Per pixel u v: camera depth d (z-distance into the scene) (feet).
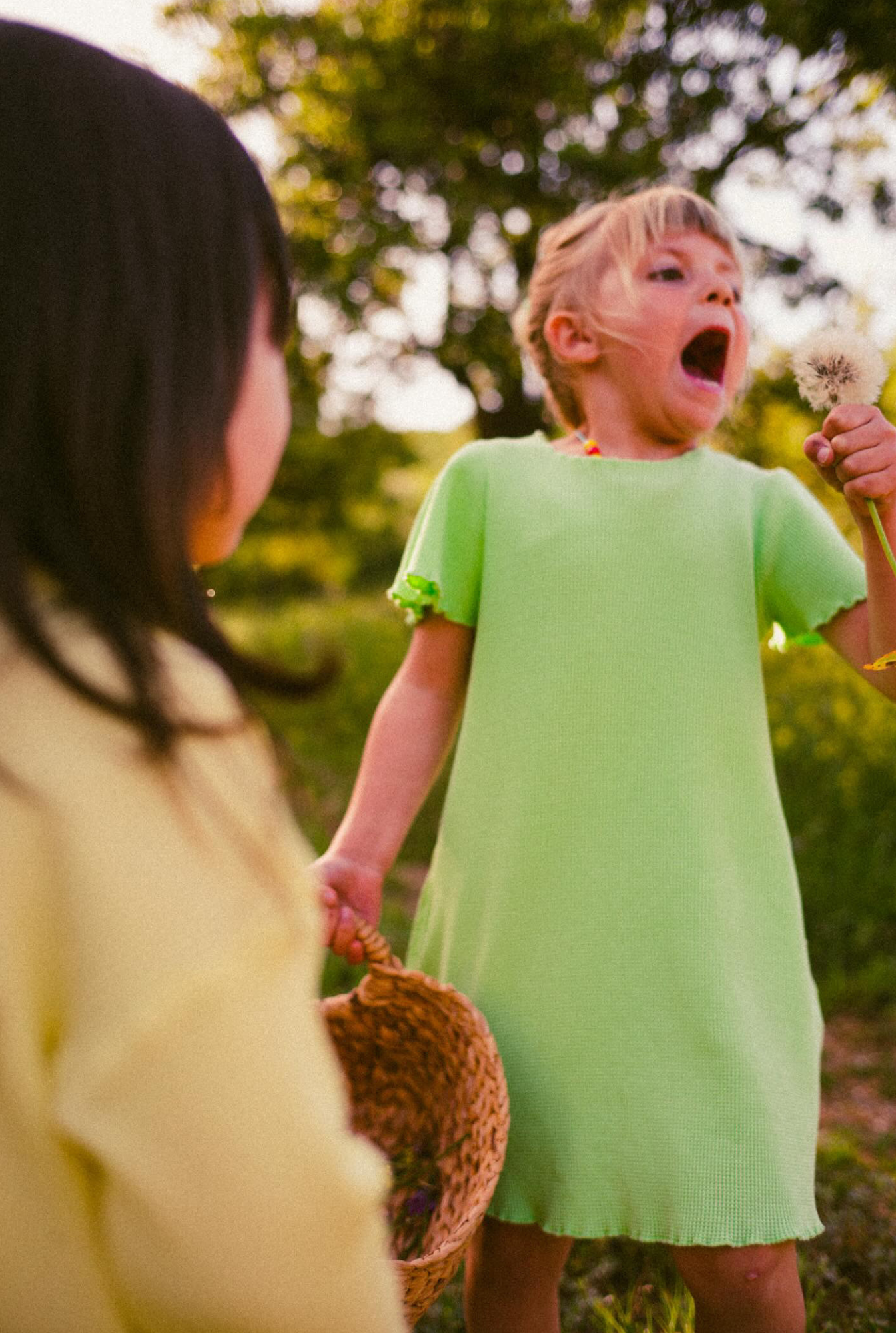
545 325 5.49
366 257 25.62
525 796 4.78
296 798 2.37
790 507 5.11
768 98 14.10
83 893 1.86
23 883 1.89
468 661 5.41
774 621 5.27
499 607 5.05
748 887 4.68
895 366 13.69
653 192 5.40
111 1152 1.78
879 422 4.22
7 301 2.06
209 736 2.05
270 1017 1.92
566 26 24.35
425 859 14.51
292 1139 1.89
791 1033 4.63
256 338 2.50
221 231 2.30
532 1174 4.54
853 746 15.39
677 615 4.81
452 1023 4.68
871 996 10.76
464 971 4.88
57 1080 1.82
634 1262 6.38
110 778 1.92
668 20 14.44
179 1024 1.81
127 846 1.88
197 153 2.30
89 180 2.14
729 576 4.94
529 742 4.81
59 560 2.08
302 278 26.13
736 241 5.37
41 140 2.12
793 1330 4.42
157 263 2.18
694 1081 4.41
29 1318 1.95
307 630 27.22
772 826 4.83
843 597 4.83
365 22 26.96
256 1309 1.86
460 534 5.25
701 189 15.39
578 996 4.55
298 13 27.12
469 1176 4.47
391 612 30.53
